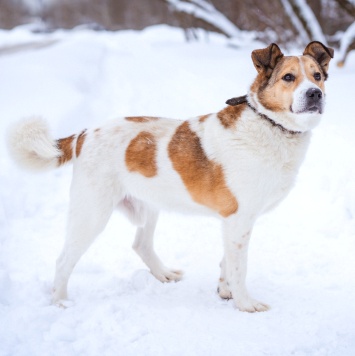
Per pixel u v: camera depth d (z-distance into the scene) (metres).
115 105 10.37
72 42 21.80
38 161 4.15
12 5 52.94
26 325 3.51
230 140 3.75
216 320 3.65
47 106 9.54
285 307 3.84
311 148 6.61
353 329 3.45
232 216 3.81
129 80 13.01
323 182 5.82
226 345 3.31
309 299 3.93
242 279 3.87
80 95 10.76
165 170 3.91
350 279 4.17
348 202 5.27
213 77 11.37
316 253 4.68
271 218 5.54
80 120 9.08
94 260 4.77
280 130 3.75
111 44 23.11
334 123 7.15
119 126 4.07
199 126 3.95
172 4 18.08
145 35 27.20
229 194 3.76
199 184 3.85
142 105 10.04
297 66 3.66
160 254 4.94
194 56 15.43
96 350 3.25
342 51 10.51
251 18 16.30
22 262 4.65
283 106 3.66
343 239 4.85
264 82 3.74
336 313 3.67
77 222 3.97
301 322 3.59
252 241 5.07
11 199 6.11
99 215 3.98
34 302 3.91
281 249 4.85
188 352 3.23
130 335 3.40
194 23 19.28
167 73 13.18
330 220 5.18
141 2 40.50
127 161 3.97
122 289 4.20
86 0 47.84
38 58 16.08
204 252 4.94
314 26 12.15
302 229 5.20
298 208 5.59
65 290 3.98
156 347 3.29
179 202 4.04
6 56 17.50
